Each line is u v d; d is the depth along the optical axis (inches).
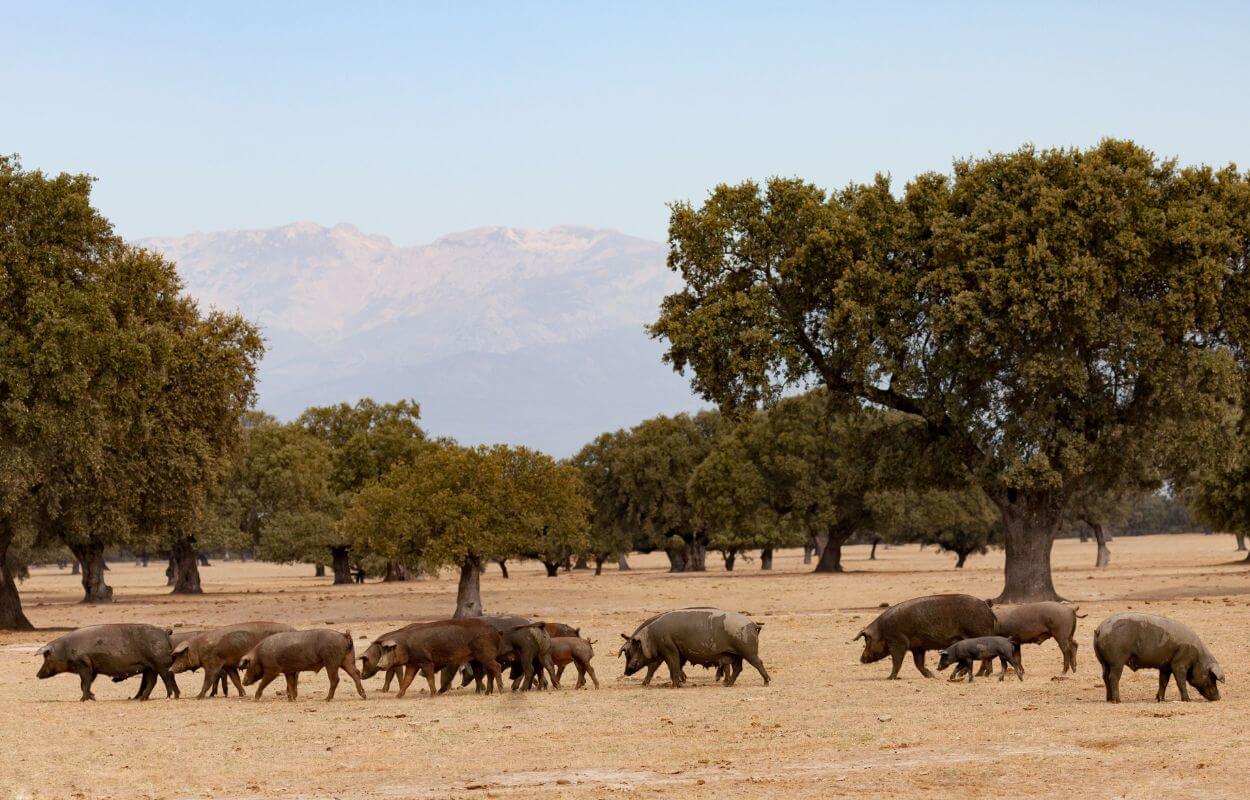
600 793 828.6
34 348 2506.2
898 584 4165.8
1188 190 2723.9
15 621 2878.9
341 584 6486.2
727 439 5664.4
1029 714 1091.3
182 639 1459.2
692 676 1526.8
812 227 2797.7
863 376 2758.4
